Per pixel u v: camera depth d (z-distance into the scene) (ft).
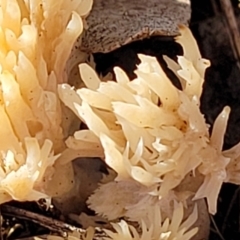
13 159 0.54
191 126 0.54
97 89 0.54
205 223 0.60
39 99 0.55
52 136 0.57
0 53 0.54
